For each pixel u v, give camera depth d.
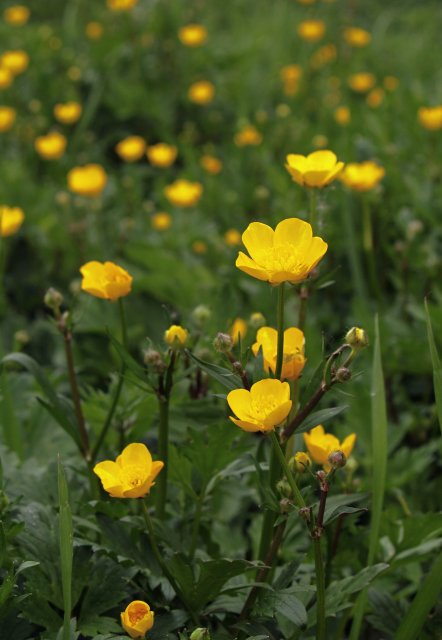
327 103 2.08
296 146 1.71
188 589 0.80
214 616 0.83
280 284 0.77
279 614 0.83
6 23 2.62
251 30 2.66
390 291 1.25
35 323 1.24
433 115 1.43
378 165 1.35
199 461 0.84
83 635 0.80
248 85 2.15
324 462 0.82
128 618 0.77
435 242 1.19
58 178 1.74
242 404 0.75
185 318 1.17
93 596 0.81
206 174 1.66
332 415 0.78
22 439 0.96
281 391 0.75
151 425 0.93
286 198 1.39
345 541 0.86
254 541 0.92
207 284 1.22
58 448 0.95
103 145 1.93
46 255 1.35
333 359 0.77
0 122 1.64
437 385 0.80
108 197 1.53
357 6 3.21
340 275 1.22
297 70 2.11
